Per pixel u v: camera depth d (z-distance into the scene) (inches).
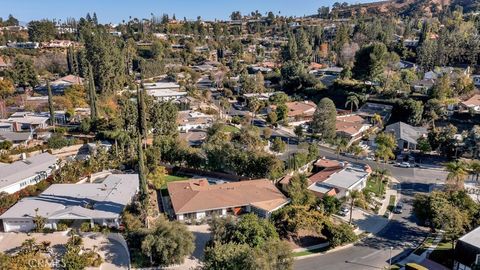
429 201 2486.5
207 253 1943.9
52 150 3683.6
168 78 7834.6
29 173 3014.3
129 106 4116.6
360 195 2915.8
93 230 2368.4
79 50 6904.5
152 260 2117.4
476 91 5506.9
